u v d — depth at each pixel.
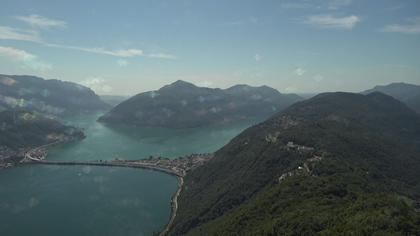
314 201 193.88
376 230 137.50
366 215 150.00
